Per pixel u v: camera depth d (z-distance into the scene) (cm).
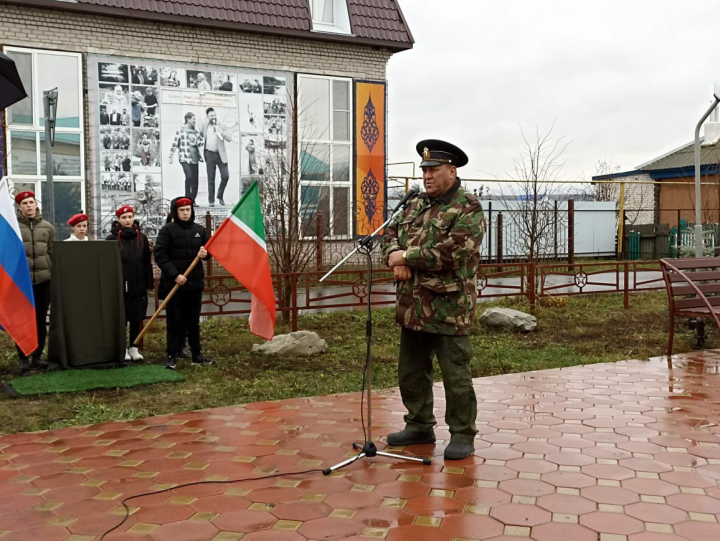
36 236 712
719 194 1616
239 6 1591
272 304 645
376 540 331
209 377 693
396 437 472
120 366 714
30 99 1434
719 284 808
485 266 1162
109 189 1505
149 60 1529
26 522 357
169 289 734
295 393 634
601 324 1027
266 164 1541
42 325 721
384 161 1791
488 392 621
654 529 340
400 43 1762
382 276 1426
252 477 416
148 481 412
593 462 435
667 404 575
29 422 537
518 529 341
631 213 2895
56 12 1443
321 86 1716
